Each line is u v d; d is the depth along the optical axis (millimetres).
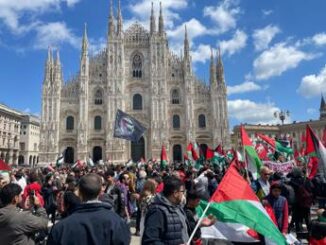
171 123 102188
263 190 15703
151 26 104250
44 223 8773
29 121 156875
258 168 17906
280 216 13320
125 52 104688
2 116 125312
